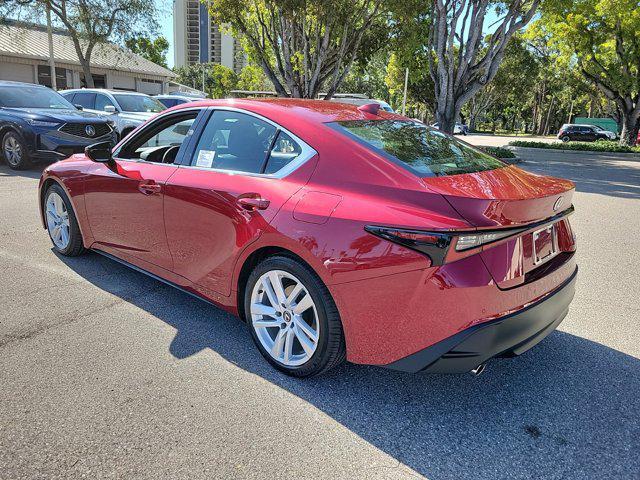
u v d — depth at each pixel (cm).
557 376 309
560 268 283
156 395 272
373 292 246
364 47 1991
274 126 310
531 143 2566
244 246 297
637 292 456
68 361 302
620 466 231
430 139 331
